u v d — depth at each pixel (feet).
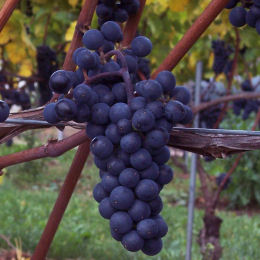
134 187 3.16
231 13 4.24
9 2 3.72
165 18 12.96
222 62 10.88
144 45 3.48
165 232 3.32
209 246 10.80
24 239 16.31
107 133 3.08
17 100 10.44
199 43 14.67
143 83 3.03
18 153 3.81
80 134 3.68
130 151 3.01
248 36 8.80
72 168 4.53
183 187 29.50
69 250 15.66
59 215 4.65
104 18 4.06
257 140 3.51
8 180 28.45
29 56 11.03
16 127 4.01
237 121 26.94
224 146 3.55
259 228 21.12
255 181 27.25
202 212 23.53
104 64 3.27
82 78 3.24
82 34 3.92
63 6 12.85
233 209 27.81
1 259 13.76
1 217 20.10
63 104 2.92
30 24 14.19
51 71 9.73
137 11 4.25
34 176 28.02
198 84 11.02
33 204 23.48
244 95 9.76
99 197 3.36
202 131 3.57
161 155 3.23
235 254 16.31
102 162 3.27
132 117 3.01
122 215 3.11
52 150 3.73
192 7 7.86
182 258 15.71
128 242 3.12
